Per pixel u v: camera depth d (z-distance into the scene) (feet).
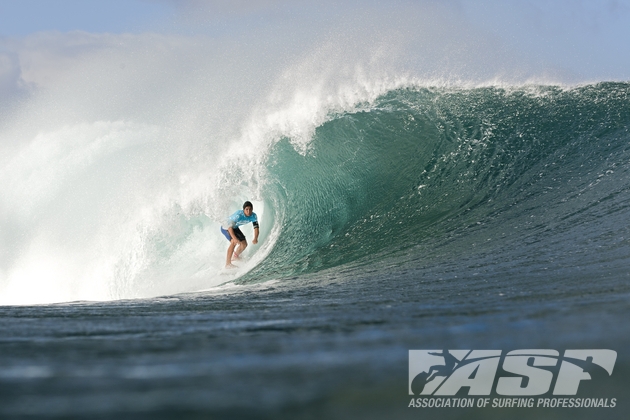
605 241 81.46
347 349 22.41
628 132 139.85
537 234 93.66
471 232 104.88
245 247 136.05
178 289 136.36
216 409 13.75
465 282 64.13
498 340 22.58
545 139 142.82
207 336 29.99
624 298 37.68
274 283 93.09
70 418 13.32
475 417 13.50
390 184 139.23
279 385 16.20
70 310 56.59
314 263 112.78
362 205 136.36
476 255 87.76
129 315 48.49
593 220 96.07
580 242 83.46
